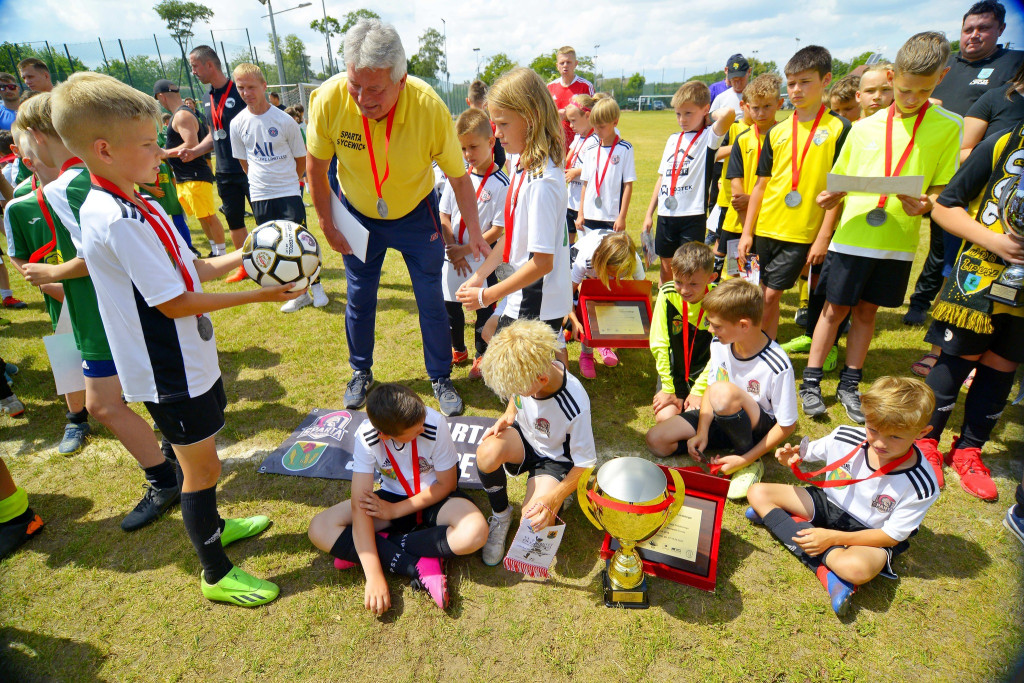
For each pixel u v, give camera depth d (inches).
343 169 125.4
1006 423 133.0
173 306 71.4
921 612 86.4
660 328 133.2
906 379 83.2
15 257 110.0
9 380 160.6
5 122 245.9
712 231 248.1
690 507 96.0
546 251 104.3
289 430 136.1
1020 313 100.1
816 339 136.7
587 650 81.3
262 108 188.9
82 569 97.3
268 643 83.6
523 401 97.0
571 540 101.0
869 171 125.0
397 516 95.4
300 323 196.2
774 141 145.6
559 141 104.2
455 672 78.8
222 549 89.4
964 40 177.2
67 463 125.1
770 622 85.2
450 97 1465.3
